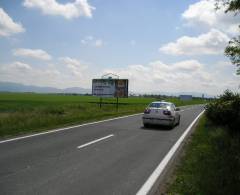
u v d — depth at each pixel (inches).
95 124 674.8
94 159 327.3
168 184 248.5
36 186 230.7
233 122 575.2
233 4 423.5
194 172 275.9
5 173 262.1
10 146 381.7
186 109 1728.6
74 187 231.9
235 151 376.8
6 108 1261.1
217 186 234.7
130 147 406.3
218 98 665.6
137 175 272.1
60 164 299.3
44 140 433.7
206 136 494.9
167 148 408.2
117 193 222.8
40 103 1822.1
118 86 1269.7
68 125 634.8
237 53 477.4
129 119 836.6
